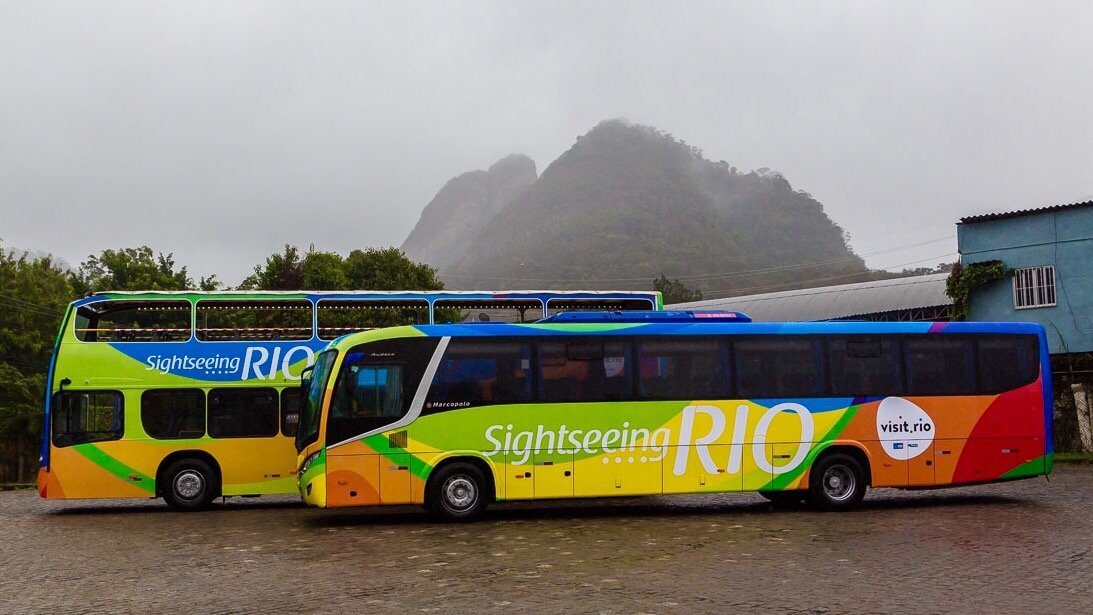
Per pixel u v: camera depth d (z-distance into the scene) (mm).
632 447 18156
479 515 17844
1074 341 34125
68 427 20969
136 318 22109
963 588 10883
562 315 18797
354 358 17688
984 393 19531
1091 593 10570
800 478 18688
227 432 21297
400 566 12961
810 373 18953
